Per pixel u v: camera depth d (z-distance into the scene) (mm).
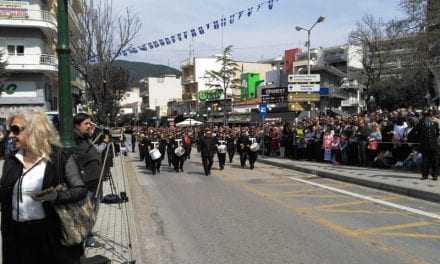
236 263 6805
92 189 5809
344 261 6746
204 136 19203
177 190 14562
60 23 6777
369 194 12961
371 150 18359
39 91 40781
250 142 21969
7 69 36219
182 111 93562
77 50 19109
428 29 24250
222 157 21375
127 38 26828
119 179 17172
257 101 65562
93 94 20078
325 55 81188
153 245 7902
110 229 8477
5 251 3807
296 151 24359
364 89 69062
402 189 12852
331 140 20766
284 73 73688
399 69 47781
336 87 71125
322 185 15125
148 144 22141
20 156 3764
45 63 39844
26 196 3682
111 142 8711
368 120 19672
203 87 88562
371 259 6824
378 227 8906
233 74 62219
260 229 8891
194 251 7496
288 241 7953
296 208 11016
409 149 17031
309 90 35500
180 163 21094
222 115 69125
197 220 9859
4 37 39406
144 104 117750
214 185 15648
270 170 20781
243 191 14055
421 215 9977
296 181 16391
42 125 3730
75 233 3791
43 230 3758
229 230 8867
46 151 3729
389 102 53844
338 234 8383
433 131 13836
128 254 6773
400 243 7699
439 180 13969
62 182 3781
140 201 12461
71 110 6832
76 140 6109
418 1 24438
